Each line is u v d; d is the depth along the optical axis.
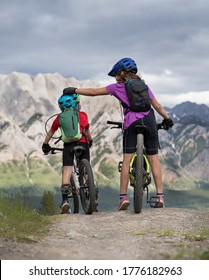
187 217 9.88
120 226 9.27
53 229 9.08
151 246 6.91
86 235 8.54
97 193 11.83
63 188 12.27
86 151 12.57
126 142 11.20
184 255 5.75
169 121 11.44
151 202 11.40
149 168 11.12
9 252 5.92
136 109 11.01
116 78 11.47
